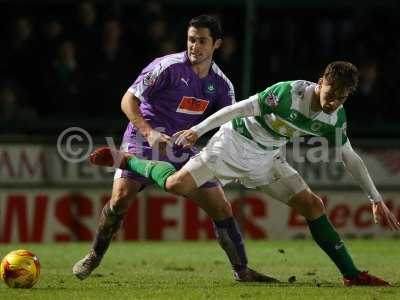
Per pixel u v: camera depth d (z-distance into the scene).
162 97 21.70
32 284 20.20
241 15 49.00
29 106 43.03
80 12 43.91
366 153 41.59
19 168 38.66
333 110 19.30
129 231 39.44
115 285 21.12
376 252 33.12
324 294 19.19
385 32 48.62
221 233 21.84
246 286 20.89
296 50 48.34
